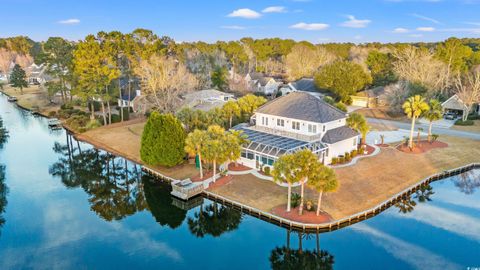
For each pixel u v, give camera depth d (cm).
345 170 4547
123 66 8494
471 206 3850
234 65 15525
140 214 3884
